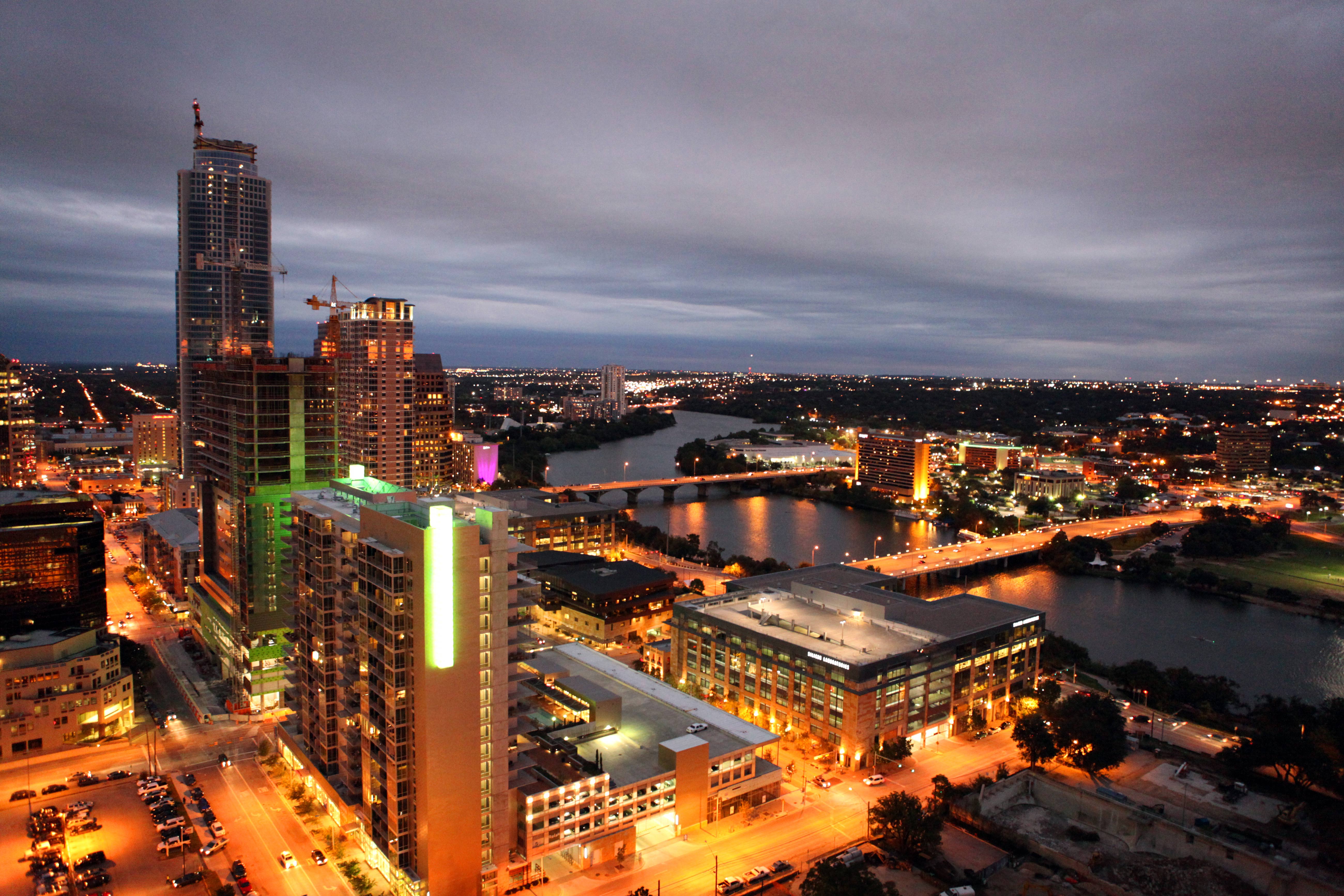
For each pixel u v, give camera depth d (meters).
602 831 158.88
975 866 161.25
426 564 134.25
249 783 189.50
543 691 196.50
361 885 149.00
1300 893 149.75
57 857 156.50
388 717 141.88
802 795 186.62
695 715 194.75
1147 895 150.50
